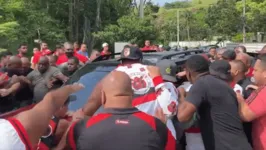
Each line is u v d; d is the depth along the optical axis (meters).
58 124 2.75
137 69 3.41
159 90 3.38
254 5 47.00
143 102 3.30
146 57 5.68
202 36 60.62
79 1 38.91
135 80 3.34
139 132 2.31
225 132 3.33
